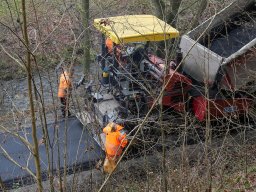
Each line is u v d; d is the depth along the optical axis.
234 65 8.23
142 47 8.25
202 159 6.96
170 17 9.95
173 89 8.35
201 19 9.30
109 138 7.42
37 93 2.69
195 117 8.05
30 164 7.88
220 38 9.68
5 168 7.87
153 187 6.37
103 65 8.88
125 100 8.16
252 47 8.09
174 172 5.73
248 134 8.35
